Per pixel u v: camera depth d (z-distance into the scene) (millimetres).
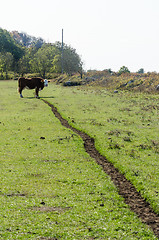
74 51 105000
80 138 19688
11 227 8648
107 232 8539
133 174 13148
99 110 30953
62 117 27828
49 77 113875
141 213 10047
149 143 18172
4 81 92500
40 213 9602
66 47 107688
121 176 13414
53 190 11500
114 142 18375
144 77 57344
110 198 10945
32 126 23266
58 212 9695
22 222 8938
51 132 21344
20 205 10109
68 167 14242
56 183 12250
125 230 8734
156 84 49219
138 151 16625
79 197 10945
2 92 50938
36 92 43688
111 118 26141
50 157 15680
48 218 9266
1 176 12883
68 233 8406
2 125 23609
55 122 25031
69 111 30375
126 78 61156
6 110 31172
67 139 19391
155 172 13367
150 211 10203
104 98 41281
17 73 127875
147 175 13008
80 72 85000
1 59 118250
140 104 34781
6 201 10445
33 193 11211
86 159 15570
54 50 142000
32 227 8664
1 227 8609
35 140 19094
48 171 13641
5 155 15945
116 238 8266
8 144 18203
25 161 15016
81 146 17984
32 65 121562
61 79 86188
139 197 11281
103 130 21719
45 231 8461
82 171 13750
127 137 19125
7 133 20938
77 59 101188
